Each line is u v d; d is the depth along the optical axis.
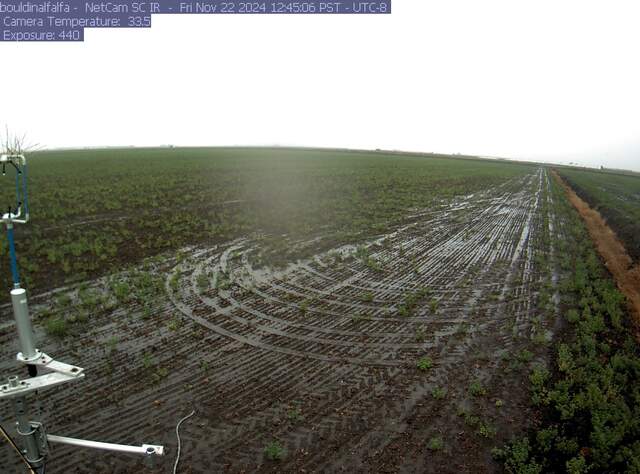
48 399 7.40
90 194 26.55
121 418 6.94
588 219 27.30
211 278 13.52
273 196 28.00
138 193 27.27
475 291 13.16
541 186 45.66
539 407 7.43
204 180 34.25
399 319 10.95
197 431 6.66
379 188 34.34
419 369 8.58
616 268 16.47
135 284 12.73
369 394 7.70
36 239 16.30
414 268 15.22
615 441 6.40
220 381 8.01
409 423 6.95
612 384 7.95
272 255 16.12
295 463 6.05
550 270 15.53
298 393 7.68
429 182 40.88
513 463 6.00
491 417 7.14
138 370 8.33
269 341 9.59
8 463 5.95
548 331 10.45
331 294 12.50
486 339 9.98
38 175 34.88
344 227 20.91
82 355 8.85
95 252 15.52
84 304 11.22
